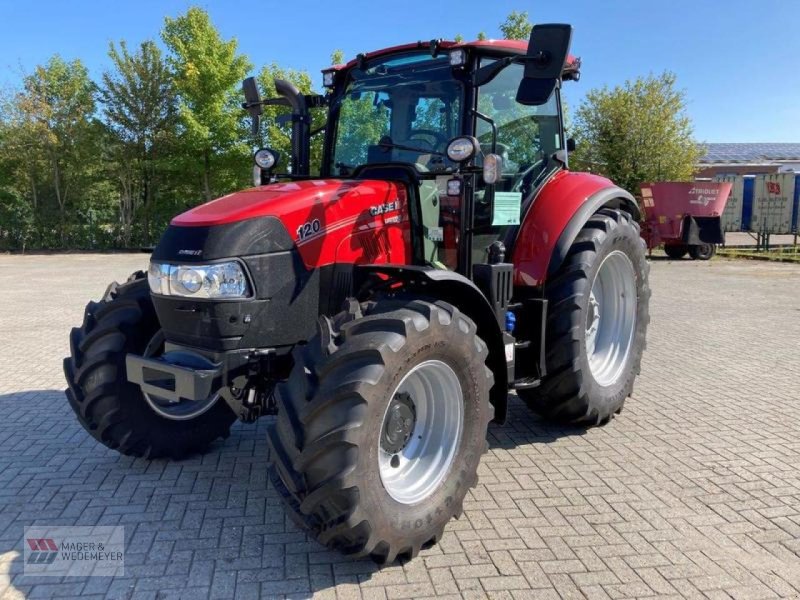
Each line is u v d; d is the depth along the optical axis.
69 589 2.82
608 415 4.68
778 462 4.12
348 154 4.34
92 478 3.95
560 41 3.27
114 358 3.85
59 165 23.31
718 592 2.78
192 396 3.09
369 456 2.75
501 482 3.86
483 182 3.96
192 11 21.67
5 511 3.53
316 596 2.76
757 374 6.22
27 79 22.69
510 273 3.98
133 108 22.38
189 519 3.44
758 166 37.91
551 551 3.11
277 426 2.89
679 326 8.66
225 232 3.19
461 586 2.83
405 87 4.12
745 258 18.59
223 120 21.81
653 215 17.69
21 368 6.52
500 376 3.62
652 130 21.59
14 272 15.65
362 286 3.52
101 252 22.47
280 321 3.31
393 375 2.81
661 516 3.44
